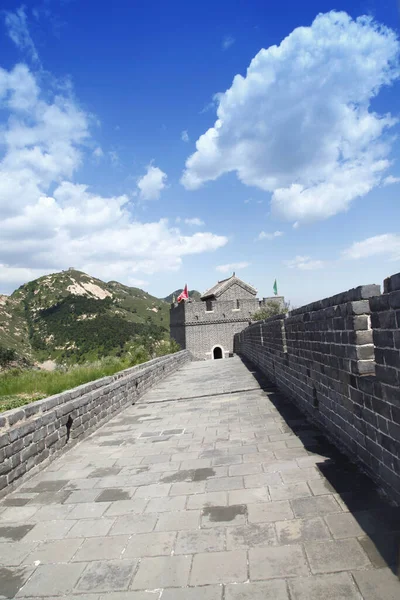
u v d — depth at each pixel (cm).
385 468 387
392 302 356
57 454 623
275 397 939
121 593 278
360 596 246
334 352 552
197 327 3984
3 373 1606
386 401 381
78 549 342
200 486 450
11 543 363
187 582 281
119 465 562
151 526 369
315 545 305
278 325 1032
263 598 256
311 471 452
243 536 332
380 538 303
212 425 741
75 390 742
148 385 1341
